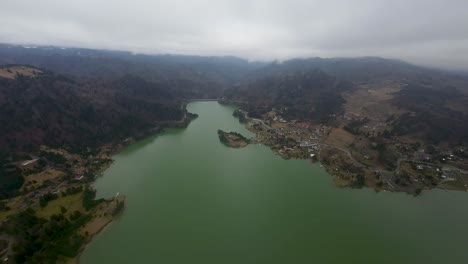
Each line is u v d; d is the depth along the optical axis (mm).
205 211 158375
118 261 121125
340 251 130000
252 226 145875
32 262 114188
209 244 131875
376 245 135000
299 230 144000
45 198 159000
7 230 129375
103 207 156000
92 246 130125
